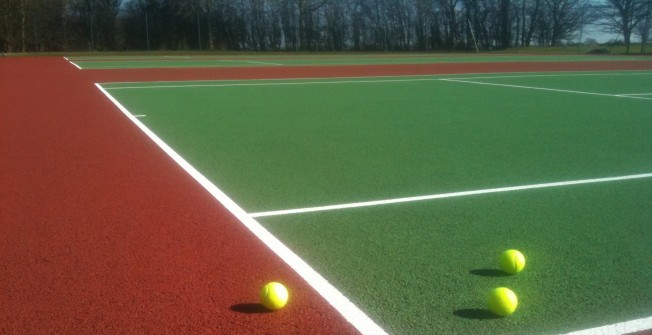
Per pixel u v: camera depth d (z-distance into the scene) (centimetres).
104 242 512
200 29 5809
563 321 376
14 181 716
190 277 441
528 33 6394
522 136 1036
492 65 3197
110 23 5441
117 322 376
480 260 473
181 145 942
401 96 1655
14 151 891
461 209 608
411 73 2550
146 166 796
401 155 876
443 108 1400
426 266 461
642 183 719
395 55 5019
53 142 960
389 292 416
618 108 1414
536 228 551
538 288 423
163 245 505
